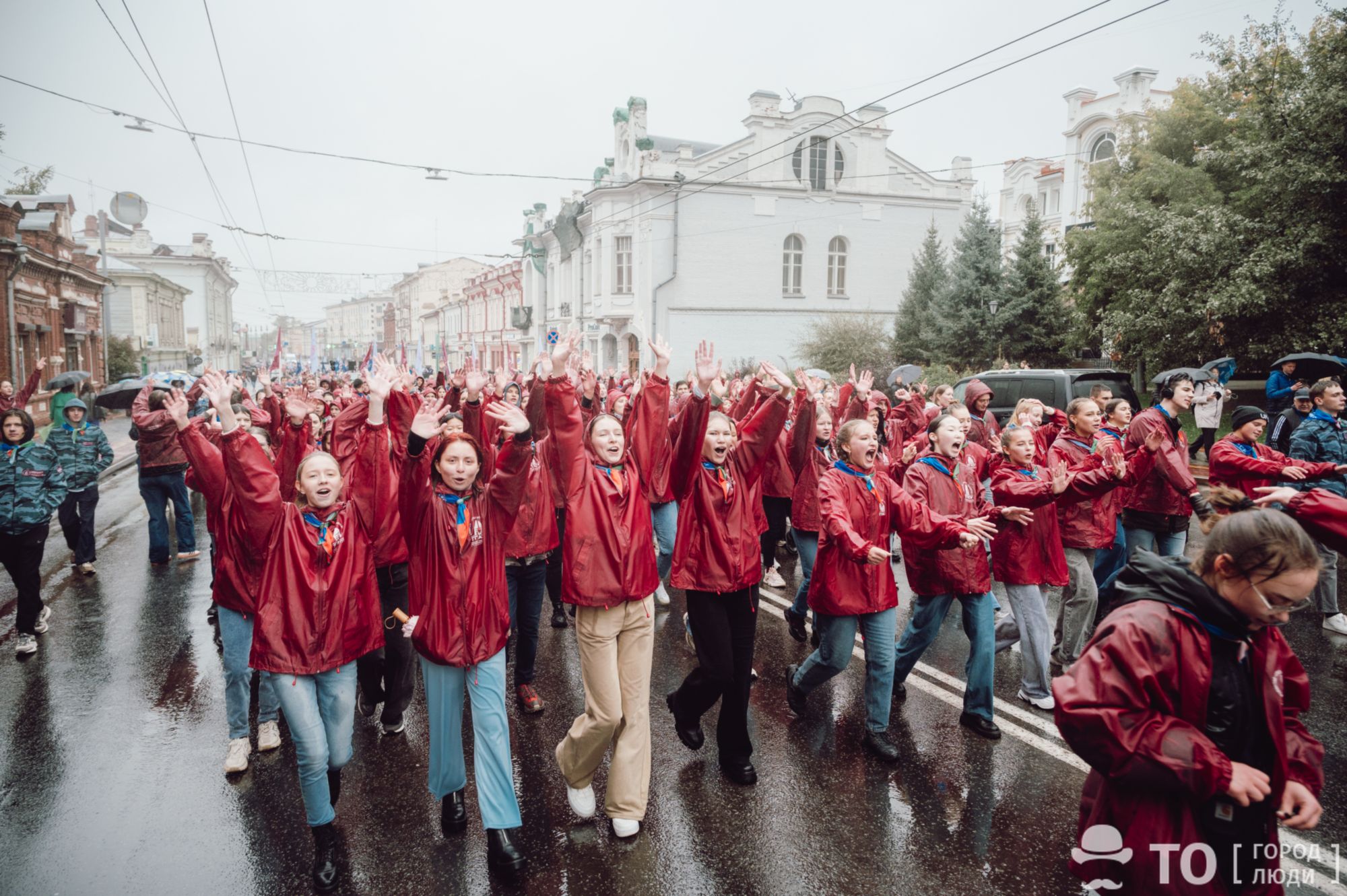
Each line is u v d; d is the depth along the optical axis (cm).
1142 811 225
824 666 486
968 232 2561
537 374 680
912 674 591
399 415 499
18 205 2036
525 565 532
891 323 3397
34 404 2320
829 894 349
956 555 482
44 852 389
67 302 2664
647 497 405
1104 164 2109
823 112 3262
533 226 4550
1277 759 220
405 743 504
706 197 3191
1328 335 1512
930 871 364
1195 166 1881
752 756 473
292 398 652
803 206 3309
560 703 550
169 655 646
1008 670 597
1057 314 2427
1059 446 613
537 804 428
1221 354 1733
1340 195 1455
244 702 471
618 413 1030
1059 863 368
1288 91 1473
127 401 929
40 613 675
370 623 390
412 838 398
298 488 381
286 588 366
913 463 515
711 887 355
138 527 1169
